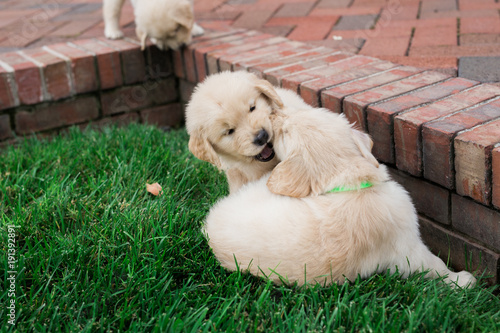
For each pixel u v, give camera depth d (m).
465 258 1.16
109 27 1.86
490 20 1.73
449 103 1.20
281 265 1.07
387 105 1.22
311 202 1.08
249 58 1.57
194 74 1.71
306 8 2.07
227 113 1.18
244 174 1.26
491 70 1.39
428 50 1.56
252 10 2.11
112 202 1.26
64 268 1.13
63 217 1.26
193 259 1.15
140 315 1.06
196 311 1.02
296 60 1.52
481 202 1.09
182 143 1.56
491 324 0.99
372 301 1.03
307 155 1.08
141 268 1.12
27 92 1.64
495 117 1.14
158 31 1.68
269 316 1.04
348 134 1.11
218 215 1.14
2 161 1.50
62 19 2.21
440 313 1.00
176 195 1.33
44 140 1.63
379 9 1.97
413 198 1.22
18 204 1.27
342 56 1.51
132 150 1.49
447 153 1.11
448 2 1.96
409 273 1.11
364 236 1.07
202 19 2.04
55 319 1.03
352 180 1.08
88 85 1.71
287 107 1.20
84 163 1.45
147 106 1.81
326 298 1.06
